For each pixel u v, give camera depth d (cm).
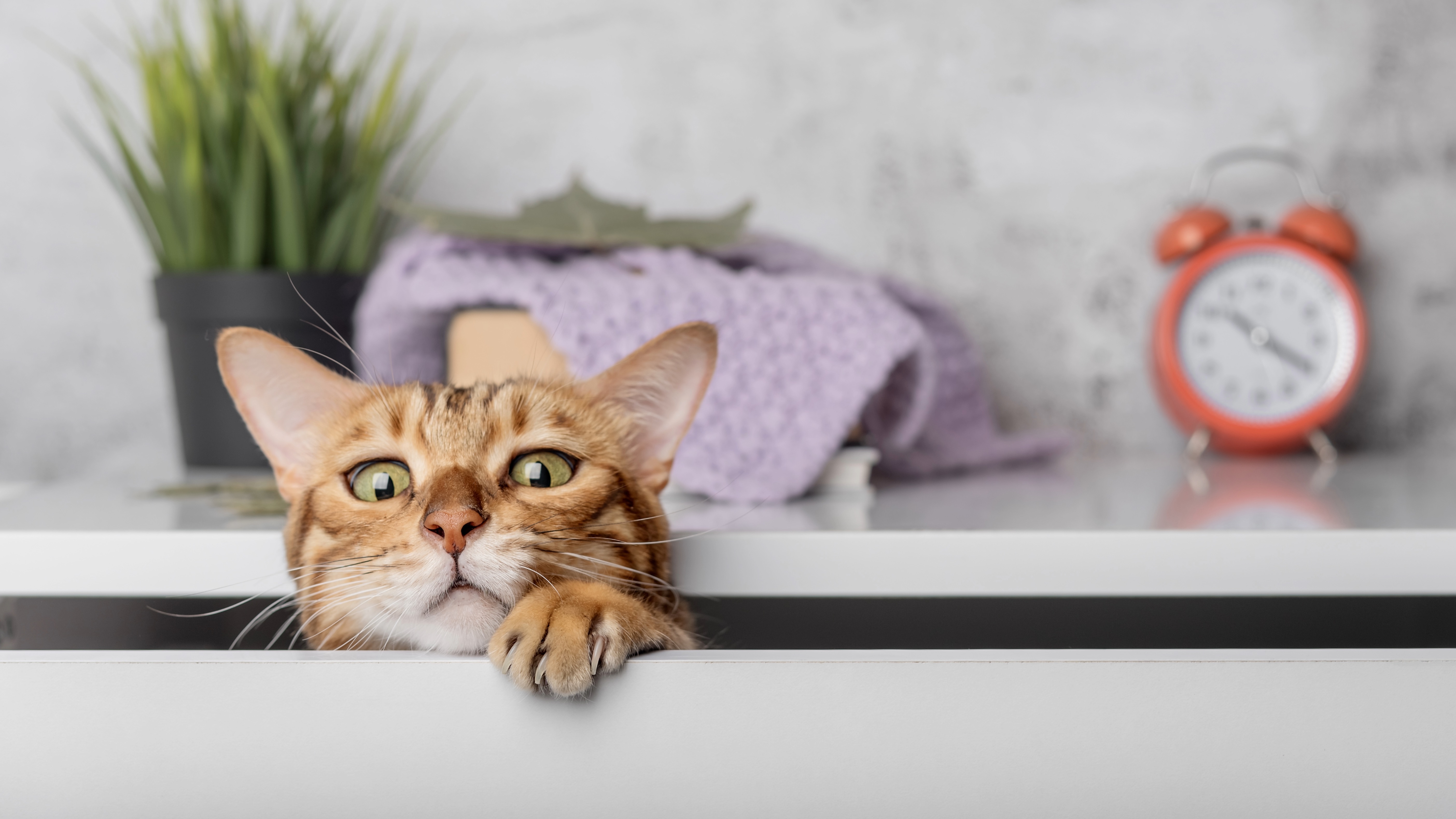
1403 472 95
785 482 83
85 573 77
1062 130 107
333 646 70
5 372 106
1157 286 107
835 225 107
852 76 107
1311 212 99
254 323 94
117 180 99
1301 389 99
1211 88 107
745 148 107
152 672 64
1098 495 87
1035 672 64
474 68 107
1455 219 106
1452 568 76
